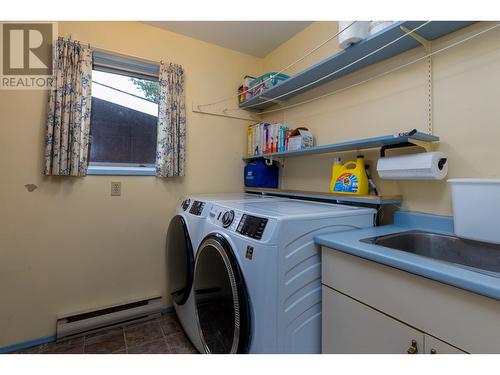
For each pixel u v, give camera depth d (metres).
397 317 0.85
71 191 1.84
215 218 1.43
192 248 1.62
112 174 1.98
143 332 1.88
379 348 0.90
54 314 1.79
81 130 1.78
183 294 1.68
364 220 1.36
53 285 1.79
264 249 1.02
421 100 1.38
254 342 1.04
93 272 1.92
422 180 1.38
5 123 1.65
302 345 1.09
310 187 2.08
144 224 2.11
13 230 1.68
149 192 2.13
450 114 1.27
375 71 1.61
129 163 2.13
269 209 1.30
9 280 1.67
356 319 0.98
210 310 1.31
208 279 1.33
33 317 1.73
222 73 2.48
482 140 1.16
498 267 1.05
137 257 2.08
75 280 1.86
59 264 1.81
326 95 1.96
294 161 2.26
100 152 2.02
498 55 1.12
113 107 2.07
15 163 1.67
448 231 1.25
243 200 1.75
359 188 1.52
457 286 0.68
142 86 2.18
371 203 1.39
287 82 1.93
